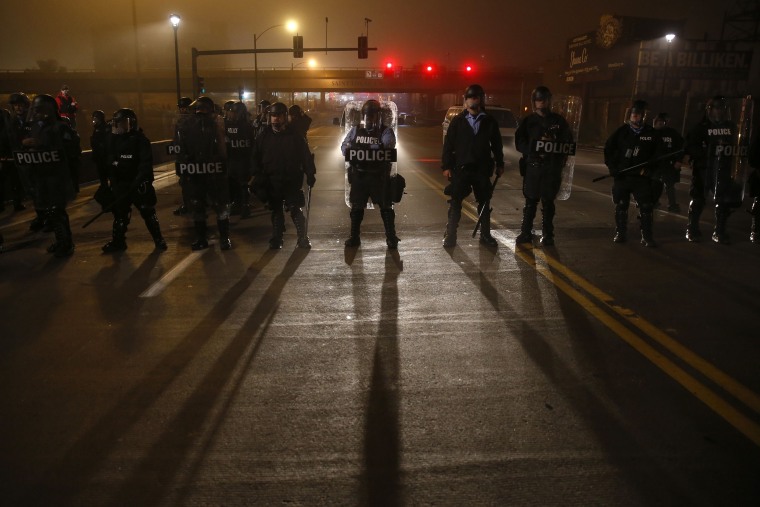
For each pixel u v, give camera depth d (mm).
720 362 4160
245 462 3033
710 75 40094
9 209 10914
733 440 3193
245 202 9992
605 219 9656
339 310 5297
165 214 10516
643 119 7410
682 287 5887
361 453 3104
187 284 6117
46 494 2799
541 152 7324
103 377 4012
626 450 3105
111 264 6957
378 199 7402
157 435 3293
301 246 7660
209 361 4254
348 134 7332
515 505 2693
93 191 13586
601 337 4621
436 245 7754
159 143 20953
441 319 5047
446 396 3709
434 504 2703
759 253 7293
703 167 7676
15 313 5293
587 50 50781
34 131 6949
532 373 4012
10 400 3707
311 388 3832
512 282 6070
